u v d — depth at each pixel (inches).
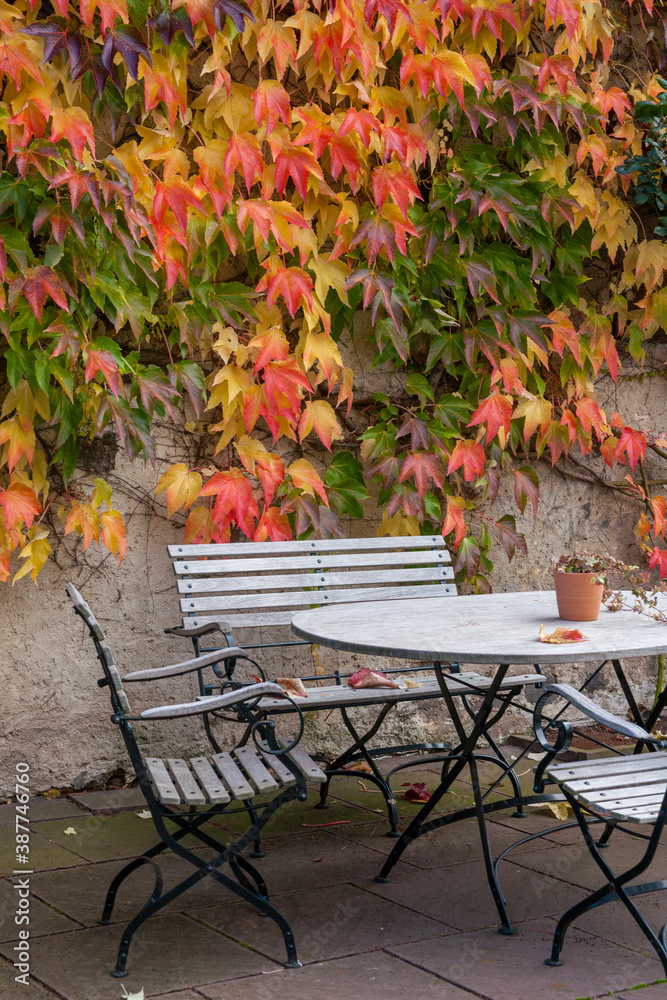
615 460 212.8
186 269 169.9
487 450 202.4
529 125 199.6
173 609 181.5
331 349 179.8
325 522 184.5
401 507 190.4
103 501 172.2
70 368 156.5
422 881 135.0
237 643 186.7
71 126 148.0
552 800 124.0
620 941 116.4
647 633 125.0
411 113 191.8
